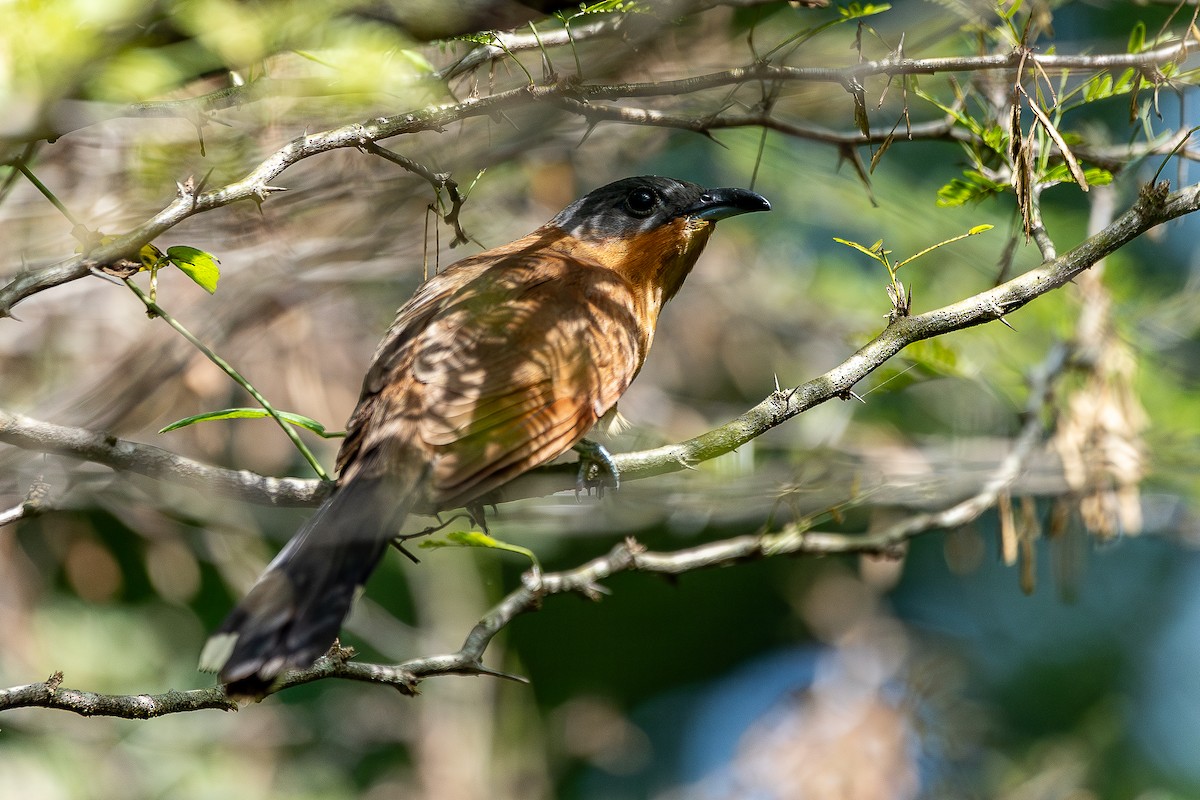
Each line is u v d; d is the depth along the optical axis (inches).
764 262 580.7
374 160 390.0
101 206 366.3
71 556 490.6
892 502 425.1
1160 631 694.5
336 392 504.4
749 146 505.7
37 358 440.5
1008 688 676.7
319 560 264.7
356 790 560.7
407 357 307.9
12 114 222.7
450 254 493.7
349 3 256.8
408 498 280.5
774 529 460.4
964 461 459.2
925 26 340.2
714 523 505.7
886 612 649.6
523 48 307.3
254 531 432.1
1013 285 274.4
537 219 505.7
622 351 339.6
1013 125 295.1
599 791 684.1
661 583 713.6
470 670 283.1
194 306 441.7
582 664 701.9
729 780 506.3
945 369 427.8
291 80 277.0
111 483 366.3
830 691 516.1
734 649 706.2
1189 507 485.4
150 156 333.1
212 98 269.7
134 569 546.9
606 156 509.0
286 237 417.1
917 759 502.3
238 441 484.4
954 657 617.3
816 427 492.7
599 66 304.5
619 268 389.4
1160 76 295.9
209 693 250.2
